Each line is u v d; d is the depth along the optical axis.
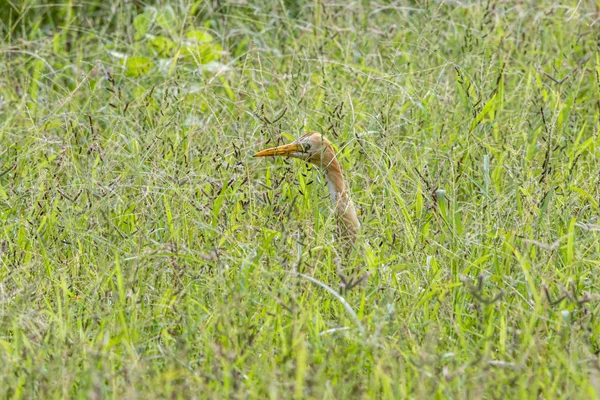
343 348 8.80
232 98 14.79
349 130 13.17
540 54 15.61
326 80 14.13
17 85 15.51
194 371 8.84
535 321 9.34
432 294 9.77
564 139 13.35
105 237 11.33
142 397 8.17
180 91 14.38
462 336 9.12
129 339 9.08
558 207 11.38
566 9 17.08
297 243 10.59
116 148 13.32
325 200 11.94
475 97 14.07
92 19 18.41
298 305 9.26
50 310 9.72
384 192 11.80
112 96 14.80
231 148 12.95
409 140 13.67
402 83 14.73
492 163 13.02
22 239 11.38
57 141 13.20
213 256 10.00
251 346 8.98
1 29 17.44
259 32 17.33
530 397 8.27
